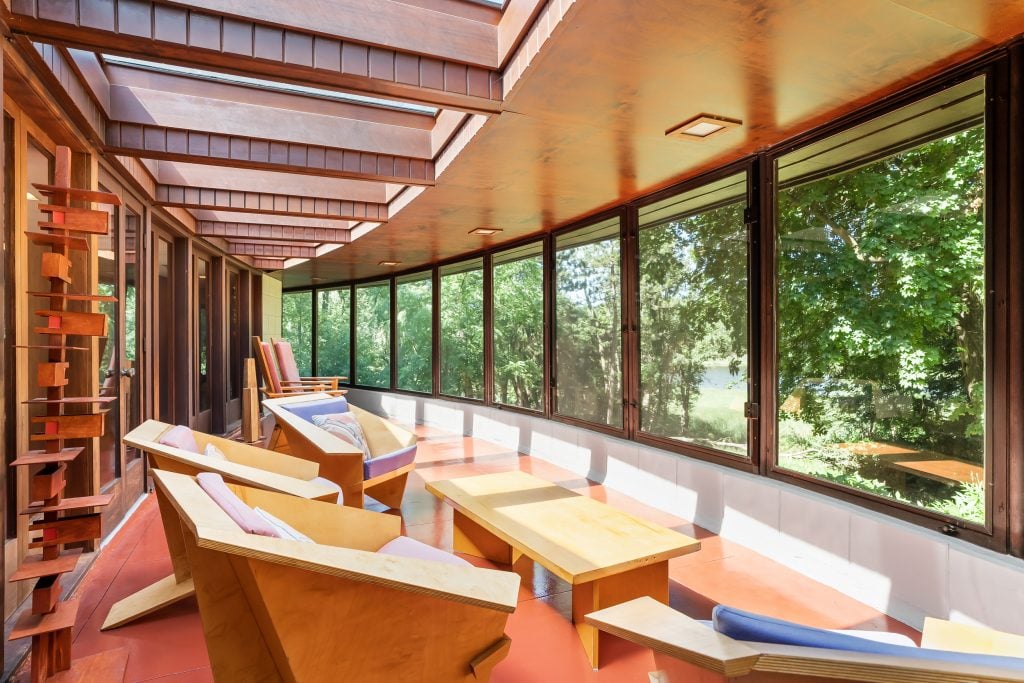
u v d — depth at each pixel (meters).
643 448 4.36
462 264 7.80
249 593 1.43
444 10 2.46
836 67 2.33
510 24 2.42
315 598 1.37
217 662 1.59
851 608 2.58
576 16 1.94
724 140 3.17
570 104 2.67
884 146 2.63
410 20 2.39
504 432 6.66
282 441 4.19
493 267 7.06
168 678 2.02
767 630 1.08
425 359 8.78
